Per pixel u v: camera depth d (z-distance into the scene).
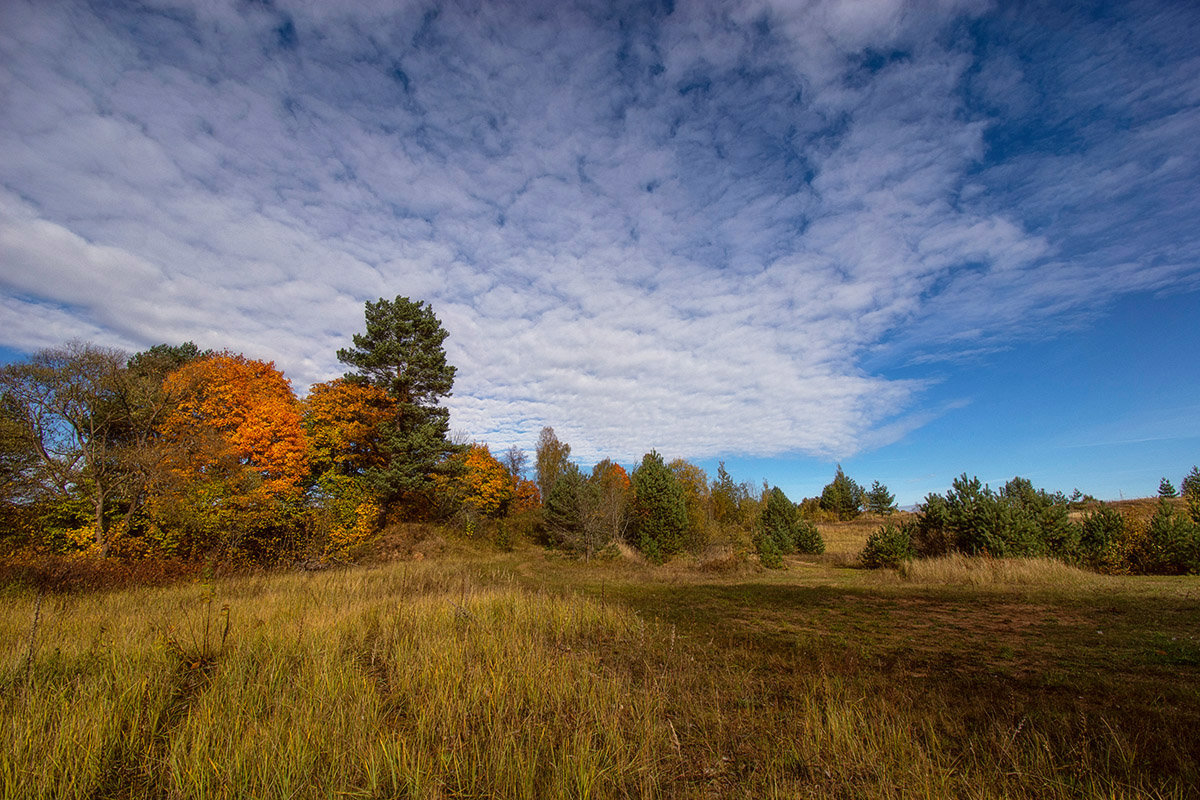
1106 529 18.03
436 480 30.28
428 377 30.59
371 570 19.41
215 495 21.02
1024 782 3.49
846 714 4.54
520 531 39.25
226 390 26.11
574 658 6.79
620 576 20.47
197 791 3.33
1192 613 9.47
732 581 18.16
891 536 20.88
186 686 5.50
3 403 17.47
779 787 3.62
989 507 18.48
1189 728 4.40
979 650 7.46
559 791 3.45
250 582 14.90
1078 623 9.12
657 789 3.58
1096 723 4.59
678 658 7.17
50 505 18.12
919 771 3.63
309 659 6.18
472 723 4.72
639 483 30.77
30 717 4.26
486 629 8.12
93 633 7.33
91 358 18.72
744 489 45.66
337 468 28.66
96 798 3.39
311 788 3.43
